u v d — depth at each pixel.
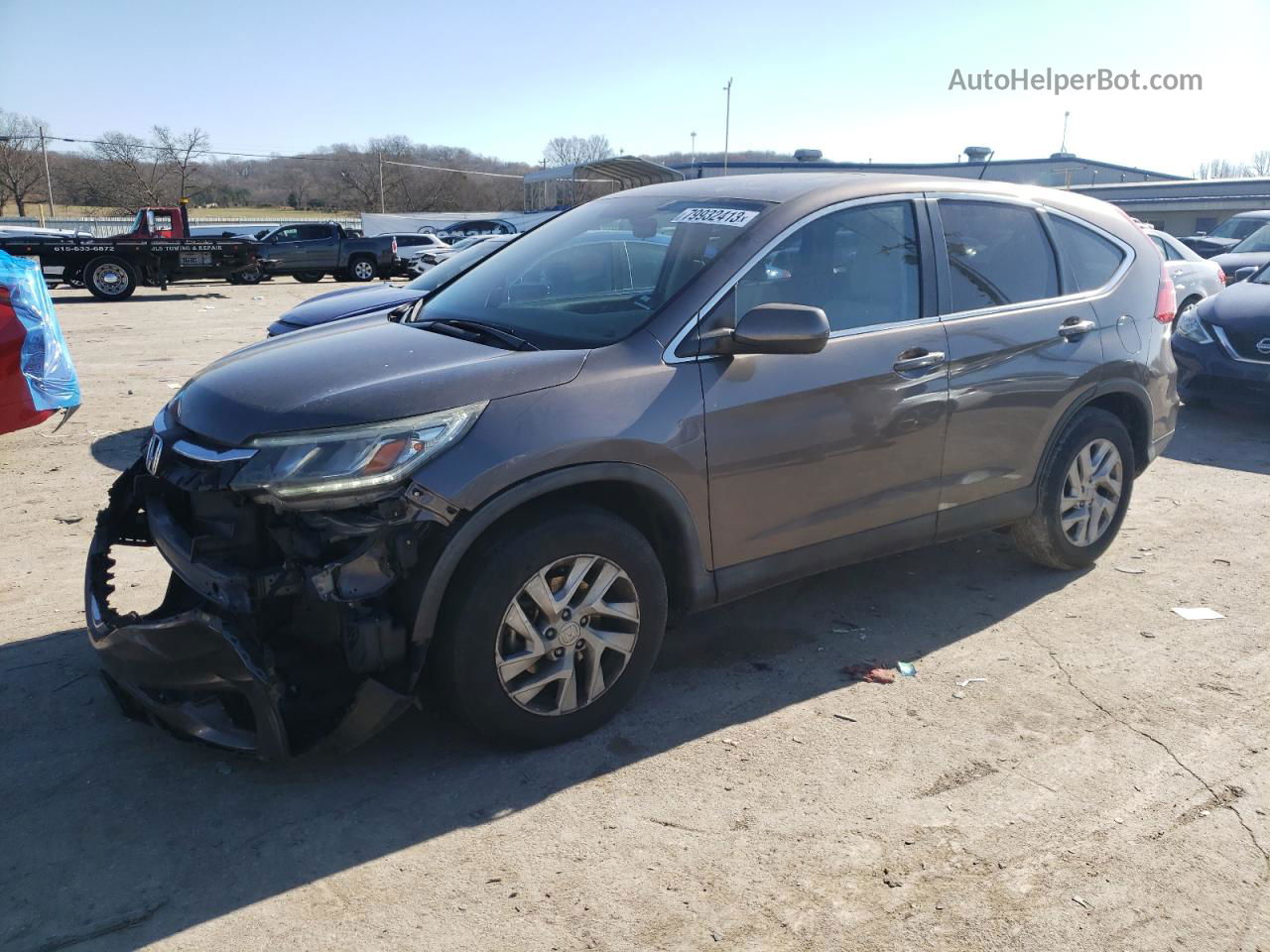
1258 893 2.75
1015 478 4.50
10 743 3.39
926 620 4.49
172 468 3.18
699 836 2.96
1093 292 4.77
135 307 20.14
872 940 2.56
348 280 30.09
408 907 2.65
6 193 66.94
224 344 13.95
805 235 3.81
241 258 23.00
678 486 3.40
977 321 4.23
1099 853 2.91
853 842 2.94
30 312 6.93
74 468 6.87
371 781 3.20
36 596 4.61
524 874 2.79
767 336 3.36
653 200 4.30
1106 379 4.71
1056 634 4.36
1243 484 6.80
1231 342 8.25
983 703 3.75
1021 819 3.05
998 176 34.94
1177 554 5.37
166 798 3.10
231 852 2.86
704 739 3.48
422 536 2.96
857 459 3.86
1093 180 35.47
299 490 2.86
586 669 3.38
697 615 4.52
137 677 3.06
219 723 3.05
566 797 3.13
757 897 2.71
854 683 3.89
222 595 2.93
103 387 10.20
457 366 3.21
